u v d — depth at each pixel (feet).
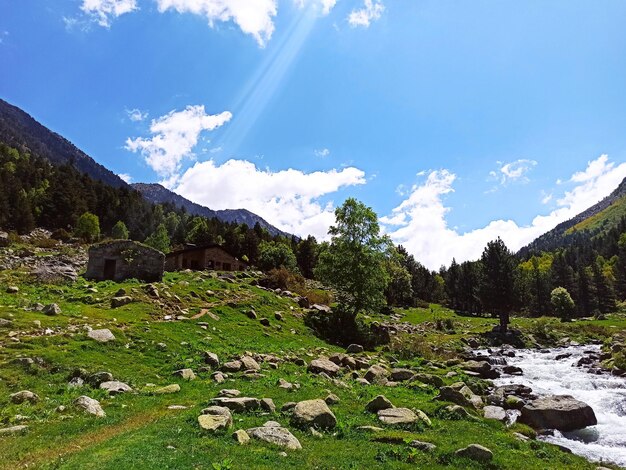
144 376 64.95
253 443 39.78
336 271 166.50
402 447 44.27
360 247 166.71
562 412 67.62
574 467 45.88
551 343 215.72
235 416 48.01
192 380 65.87
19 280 121.29
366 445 43.86
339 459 38.96
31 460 33.40
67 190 476.95
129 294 114.52
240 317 125.80
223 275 209.46
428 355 138.92
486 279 255.29
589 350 173.88
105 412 47.75
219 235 452.35
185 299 128.06
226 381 66.39
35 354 60.54
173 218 579.89
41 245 272.10
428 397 72.18
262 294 164.35
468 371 109.70
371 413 57.31
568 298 350.84
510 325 276.00
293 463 36.32
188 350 82.12
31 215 380.78
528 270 513.04
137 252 148.87
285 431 43.06
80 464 31.22
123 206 542.98
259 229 481.87
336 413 54.39
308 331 139.95
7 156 654.94
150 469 30.73
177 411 48.98
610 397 85.97
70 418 44.52
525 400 81.82
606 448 58.34
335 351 121.80
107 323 85.46
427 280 470.80
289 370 80.84
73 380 57.11
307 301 175.63
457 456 43.09
